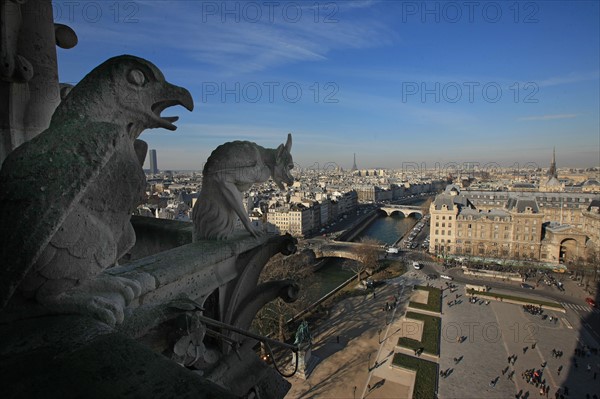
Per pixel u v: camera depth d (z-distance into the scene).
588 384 45.47
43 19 8.27
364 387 43.34
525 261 104.81
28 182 3.91
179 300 5.20
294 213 147.12
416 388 42.97
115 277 5.14
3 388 2.67
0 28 7.36
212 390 2.73
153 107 5.91
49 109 8.56
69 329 3.60
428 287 81.50
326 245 118.00
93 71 5.33
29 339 3.40
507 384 44.94
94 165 4.25
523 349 53.81
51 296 4.32
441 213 119.88
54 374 2.85
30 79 7.89
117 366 2.97
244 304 8.46
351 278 89.06
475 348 53.62
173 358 5.55
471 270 96.25
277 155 9.35
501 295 76.88
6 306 4.13
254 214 122.38
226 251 7.78
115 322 4.42
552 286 85.62
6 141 7.81
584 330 61.47
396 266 101.19
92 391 2.65
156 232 10.20
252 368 8.31
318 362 48.84
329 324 61.12
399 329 59.03
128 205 5.43
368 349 52.28
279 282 8.86
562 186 190.12
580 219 138.50
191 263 6.87
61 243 4.36
